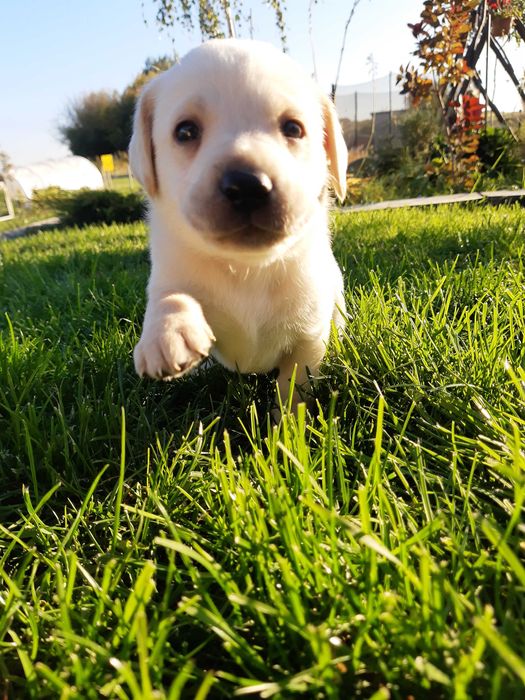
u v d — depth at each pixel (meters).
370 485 0.19
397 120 1.91
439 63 1.25
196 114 0.25
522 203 0.99
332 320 0.33
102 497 0.23
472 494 0.19
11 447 0.26
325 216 0.31
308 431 0.26
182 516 0.21
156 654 0.13
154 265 0.29
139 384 0.30
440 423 0.24
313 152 0.27
